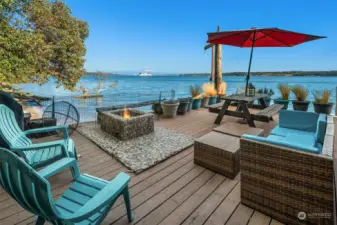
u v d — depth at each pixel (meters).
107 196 1.11
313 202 1.31
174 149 2.89
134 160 2.51
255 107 5.83
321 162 1.24
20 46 5.11
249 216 1.55
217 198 1.78
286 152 1.39
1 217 1.52
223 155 2.14
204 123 4.60
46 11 6.34
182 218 1.53
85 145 3.12
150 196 1.81
